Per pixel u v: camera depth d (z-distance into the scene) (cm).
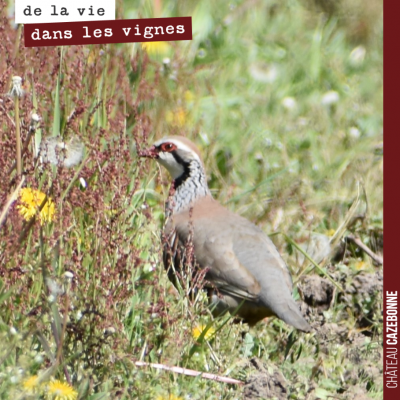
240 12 2058
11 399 729
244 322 1120
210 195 1248
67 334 836
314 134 1683
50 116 1136
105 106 1177
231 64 1858
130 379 816
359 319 1129
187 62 1708
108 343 829
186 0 1953
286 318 1045
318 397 882
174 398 803
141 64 1381
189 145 1243
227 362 933
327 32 2117
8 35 1155
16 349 803
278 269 1104
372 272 1234
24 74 1082
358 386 917
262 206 1431
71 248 937
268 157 1555
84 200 969
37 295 876
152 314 899
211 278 1108
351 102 1820
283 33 2062
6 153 948
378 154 1634
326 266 1270
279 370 921
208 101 1672
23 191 879
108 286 892
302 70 1917
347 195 1473
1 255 869
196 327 954
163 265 1049
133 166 1204
